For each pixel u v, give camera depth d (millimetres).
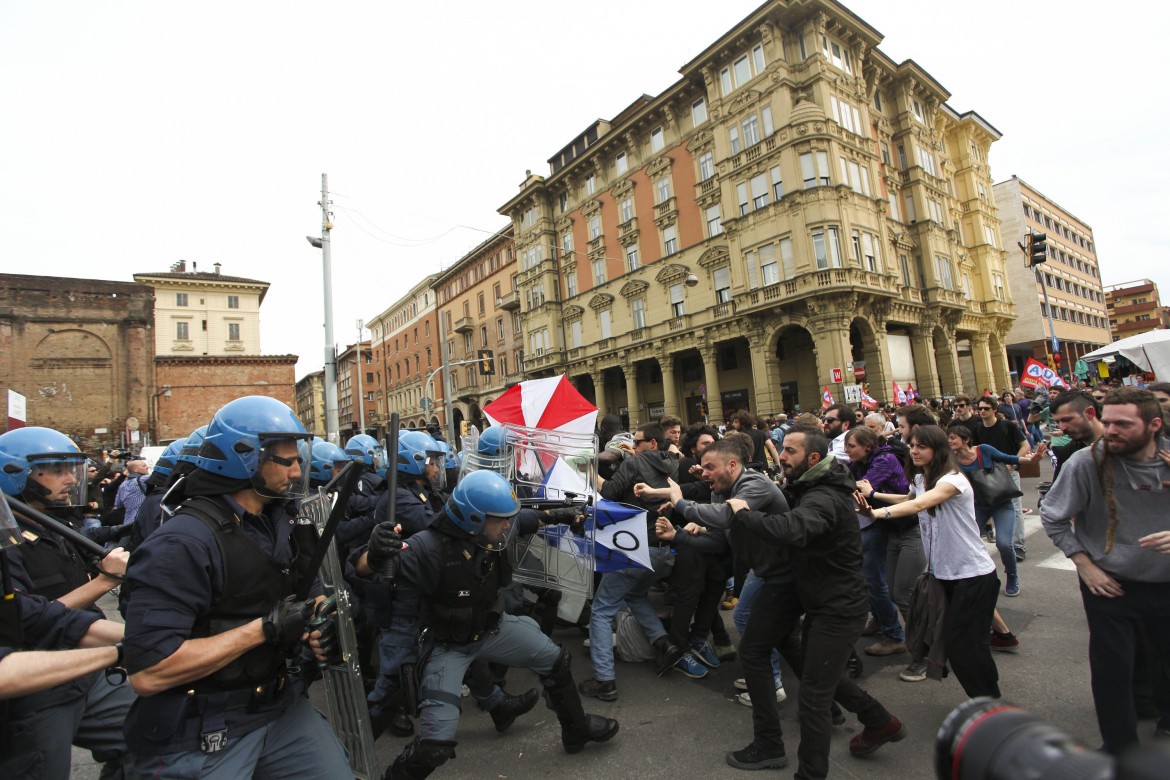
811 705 2965
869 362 26297
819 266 24672
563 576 4289
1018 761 756
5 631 2119
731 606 6219
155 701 1888
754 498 3359
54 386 32844
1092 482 2887
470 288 51781
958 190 38469
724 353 31141
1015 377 46812
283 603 1963
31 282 32812
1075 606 5266
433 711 2922
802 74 25703
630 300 34156
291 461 2080
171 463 4598
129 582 1845
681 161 30672
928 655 3643
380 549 2639
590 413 5262
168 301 55406
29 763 2330
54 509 2986
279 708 2121
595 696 4293
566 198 38656
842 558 3041
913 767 3176
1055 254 53656
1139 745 608
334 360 15516
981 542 3537
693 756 3428
